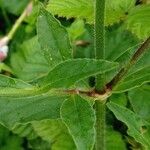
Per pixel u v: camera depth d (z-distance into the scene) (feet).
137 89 1.16
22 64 1.42
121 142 1.22
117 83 0.89
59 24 0.89
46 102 0.90
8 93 0.79
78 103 0.81
